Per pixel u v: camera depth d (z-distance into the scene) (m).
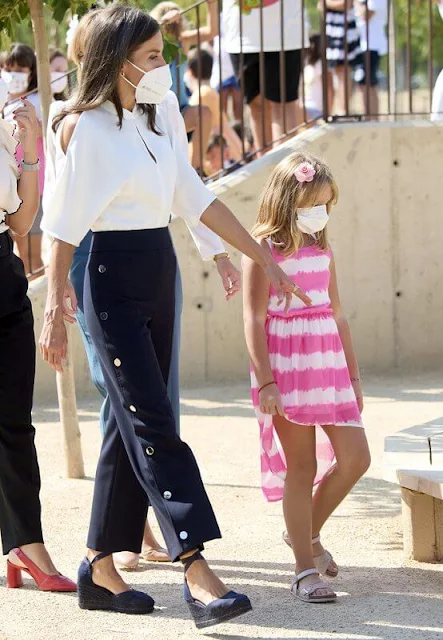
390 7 12.70
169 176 5.21
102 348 5.18
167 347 5.34
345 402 5.68
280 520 6.97
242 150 12.19
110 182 5.07
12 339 5.62
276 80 11.96
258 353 5.56
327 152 11.59
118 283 5.14
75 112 5.16
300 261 5.64
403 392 10.91
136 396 5.10
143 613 5.44
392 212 11.84
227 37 12.19
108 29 5.09
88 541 5.46
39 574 5.80
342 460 5.66
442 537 6.12
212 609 4.92
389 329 11.95
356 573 5.97
